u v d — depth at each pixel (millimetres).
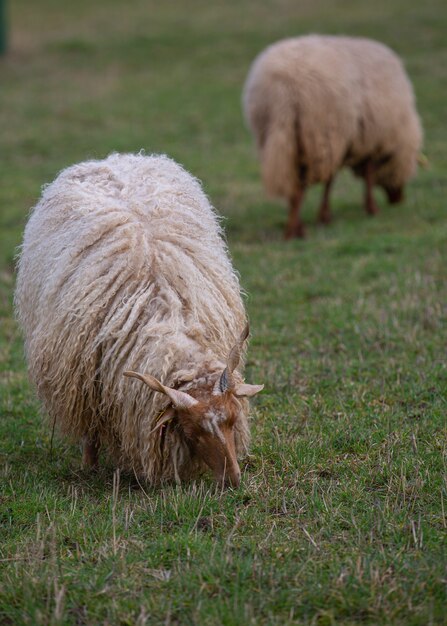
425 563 5195
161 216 6805
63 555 5602
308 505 6113
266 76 13500
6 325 10914
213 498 6141
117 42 32062
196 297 6402
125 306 6301
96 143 21047
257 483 6496
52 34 34219
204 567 5258
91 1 40031
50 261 6820
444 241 13125
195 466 6410
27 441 7676
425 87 24156
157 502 6184
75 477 6961
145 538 5793
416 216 14953
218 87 25812
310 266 12477
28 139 21734
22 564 5453
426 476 6395
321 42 14141
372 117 14297
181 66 28547
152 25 34312
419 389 8086
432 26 30359
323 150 13547
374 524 5742
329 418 7695
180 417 5918
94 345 6355
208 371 5992
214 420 5781
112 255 6516
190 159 19641
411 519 5766
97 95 25750
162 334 6109
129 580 5203
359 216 15344
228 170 18797
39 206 7465
